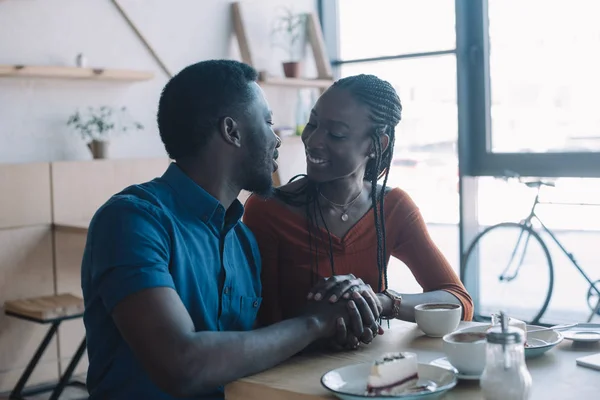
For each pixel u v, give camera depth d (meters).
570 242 4.26
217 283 1.52
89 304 1.40
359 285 1.54
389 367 1.19
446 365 1.36
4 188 3.41
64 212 3.60
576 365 1.37
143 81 4.05
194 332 1.27
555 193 4.24
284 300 1.85
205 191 1.49
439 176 4.62
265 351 1.33
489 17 4.36
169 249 1.39
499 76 4.37
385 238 1.90
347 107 1.75
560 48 4.15
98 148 3.74
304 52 4.95
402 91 4.73
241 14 4.48
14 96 3.55
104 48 3.88
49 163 3.54
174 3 4.18
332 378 1.26
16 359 3.51
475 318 4.52
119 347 1.39
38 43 3.62
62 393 3.54
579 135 4.14
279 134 4.60
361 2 4.92
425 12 4.59
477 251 4.50
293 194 1.85
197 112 1.46
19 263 3.47
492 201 4.48
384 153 1.86
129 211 1.35
